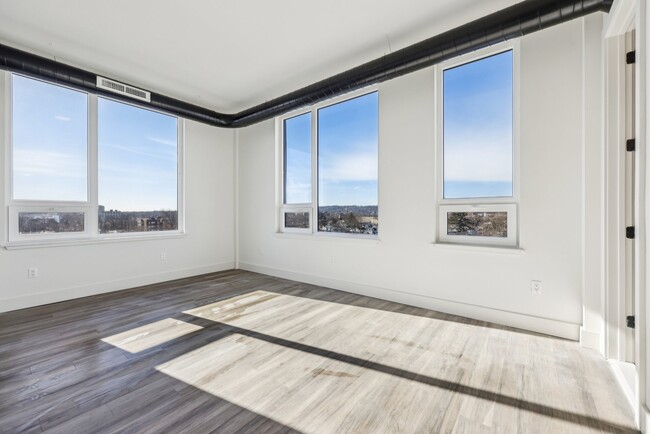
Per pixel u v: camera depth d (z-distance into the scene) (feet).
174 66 11.95
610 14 6.46
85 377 6.47
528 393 5.89
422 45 8.75
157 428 4.99
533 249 8.72
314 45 10.45
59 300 11.76
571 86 8.11
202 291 13.21
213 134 17.29
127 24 9.21
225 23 9.18
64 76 10.21
